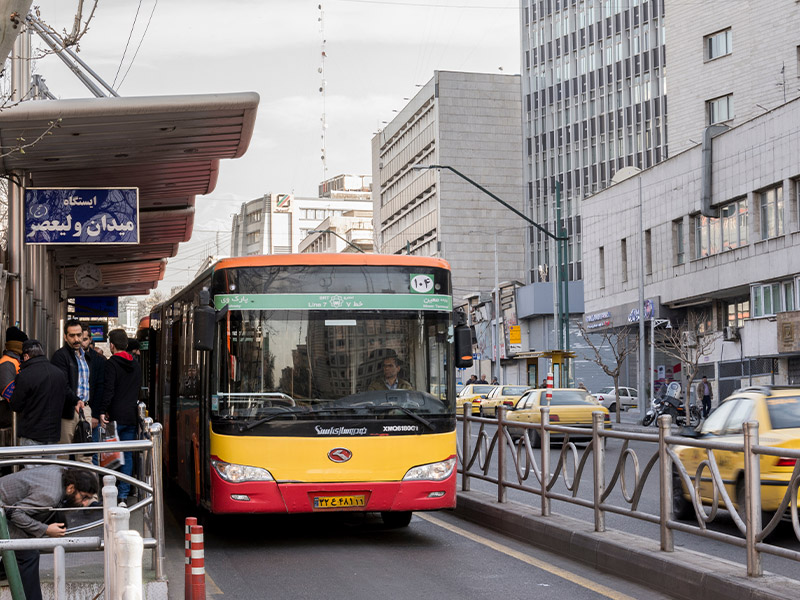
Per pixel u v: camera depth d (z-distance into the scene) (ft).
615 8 294.05
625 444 34.01
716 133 154.20
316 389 37.99
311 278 38.73
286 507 37.24
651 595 29.35
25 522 24.23
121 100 44.47
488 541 39.93
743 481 27.50
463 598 29.32
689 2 182.50
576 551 35.35
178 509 52.54
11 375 38.88
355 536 42.06
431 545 39.32
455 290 331.77
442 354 39.37
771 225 139.95
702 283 157.38
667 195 169.78
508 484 43.93
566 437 38.14
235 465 37.19
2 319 51.85
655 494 32.04
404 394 38.63
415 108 356.38
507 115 337.72
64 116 44.37
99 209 56.24
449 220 332.60
